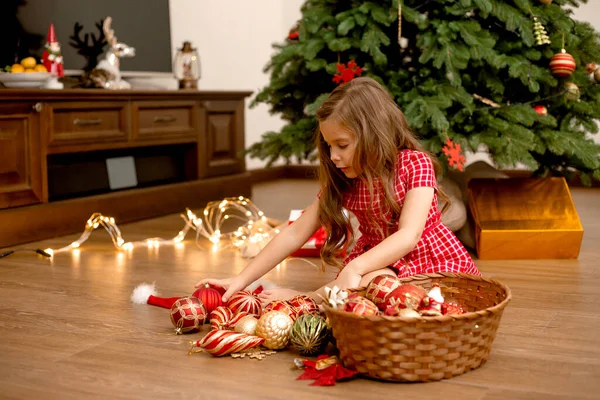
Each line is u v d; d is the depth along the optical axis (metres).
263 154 2.85
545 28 2.60
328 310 1.33
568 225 2.47
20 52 3.26
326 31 2.58
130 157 3.52
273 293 1.78
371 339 1.29
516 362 1.44
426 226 1.75
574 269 2.31
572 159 2.71
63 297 2.01
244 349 1.47
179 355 1.50
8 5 3.20
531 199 2.56
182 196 3.72
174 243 2.87
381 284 1.47
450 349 1.31
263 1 5.20
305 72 2.66
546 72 2.55
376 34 2.47
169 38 4.13
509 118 2.50
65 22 3.49
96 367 1.43
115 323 1.74
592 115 2.68
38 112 2.93
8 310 1.87
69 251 2.71
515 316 1.78
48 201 3.04
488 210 2.54
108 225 3.26
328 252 1.78
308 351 1.45
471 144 2.44
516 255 2.47
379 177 1.63
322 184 1.74
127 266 2.43
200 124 3.85
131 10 3.87
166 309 1.87
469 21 2.48
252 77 5.18
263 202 4.06
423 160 1.66
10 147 2.83
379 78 2.51
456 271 1.74
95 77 3.48
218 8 4.84
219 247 2.78
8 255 2.62
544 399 1.25
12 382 1.36
